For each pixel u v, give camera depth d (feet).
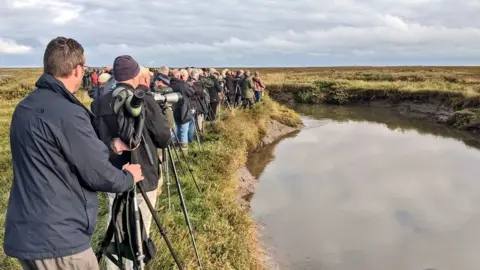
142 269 12.90
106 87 20.12
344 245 29.01
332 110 107.45
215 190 29.25
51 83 9.92
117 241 12.95
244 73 72.95
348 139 69.10
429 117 92.53
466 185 43.60
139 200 14.93
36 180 9.70
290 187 41.68
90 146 9.90
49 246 9.76
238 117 60.34
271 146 60.75
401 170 49.32
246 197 37.32
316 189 41.27
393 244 29.43
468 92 90.68
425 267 26.22
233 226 25.91
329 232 31.07
